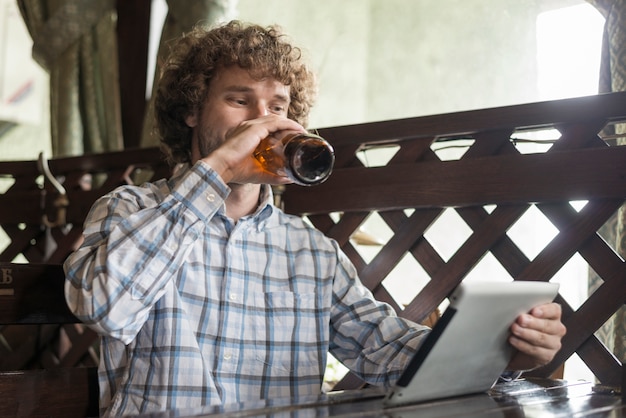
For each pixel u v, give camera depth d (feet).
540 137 10.44
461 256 5.08
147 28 8.57
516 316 3.29
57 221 7.12
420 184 5.22
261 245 4.37
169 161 5.31
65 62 8.80
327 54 14.46
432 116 5.24
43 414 3.94
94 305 3.55
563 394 3.47
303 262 4.45
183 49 4.85
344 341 4.52
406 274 13.24
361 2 14.80
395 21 14.38
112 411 3.89
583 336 4.64
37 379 3.95
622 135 4.81
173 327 3.92
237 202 4.33
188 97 4.58
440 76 13.48
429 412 2.85
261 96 4.40
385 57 14.51
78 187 7.23
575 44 10.80
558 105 4.77
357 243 7.54
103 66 8.87
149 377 3.89
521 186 4.83
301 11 14.30
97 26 8.90
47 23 8.72
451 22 13.33
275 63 4.38
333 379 8.42
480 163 4.99
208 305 4.08
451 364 3.09
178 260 3.67
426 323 5.86
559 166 4.71
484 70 12.60
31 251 7.32
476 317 3.00
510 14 12.18
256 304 4.22
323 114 14.33
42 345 7.23
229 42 4.44
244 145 3.76
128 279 3.57
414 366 2.93
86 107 8.86
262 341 4.17
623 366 3.38
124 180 6.90
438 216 5.23
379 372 4.23
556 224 4.78
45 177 7.23
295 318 4.29
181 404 3.84
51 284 4.07
